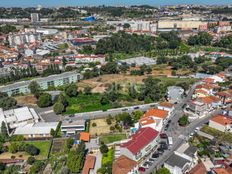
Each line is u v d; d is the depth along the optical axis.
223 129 186.88
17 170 153.25
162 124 197.00
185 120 197.50
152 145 169.12
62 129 194.88
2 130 187.75
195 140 179.38
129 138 181.12
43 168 154.88
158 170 142.62
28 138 189.62
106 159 162.00
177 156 153.25
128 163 147.12
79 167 150.38
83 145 169.12
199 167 143.38
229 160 152.38
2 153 172.88
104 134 191.62
